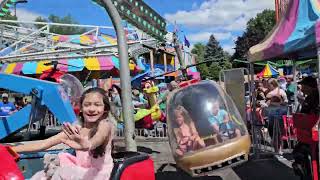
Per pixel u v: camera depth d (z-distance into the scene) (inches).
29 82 123.4
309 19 144.7
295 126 141.8
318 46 124.5
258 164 187.0
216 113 135.4
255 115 204.4
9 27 306.2
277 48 152.8
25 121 125.0
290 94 302.2
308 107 137.3
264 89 300.8
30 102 134.4
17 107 267.4
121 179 75.9
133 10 161.0
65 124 68.9
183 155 134.3
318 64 125.3
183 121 136.6
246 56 197.9
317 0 146.5
